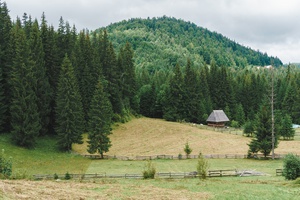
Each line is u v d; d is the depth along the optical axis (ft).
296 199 76.69
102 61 326.44
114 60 328.29
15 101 204.44
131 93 371.56
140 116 377.71
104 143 206.69
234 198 78.54
